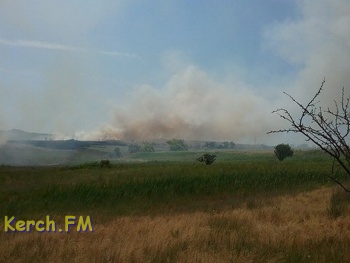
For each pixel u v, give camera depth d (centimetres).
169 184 1953
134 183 1916
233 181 2080
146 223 879
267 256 537
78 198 1625
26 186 1992
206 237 679
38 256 557
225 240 657
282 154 5216
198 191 1903
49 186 1806
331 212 927
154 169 2756
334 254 538
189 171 2372
